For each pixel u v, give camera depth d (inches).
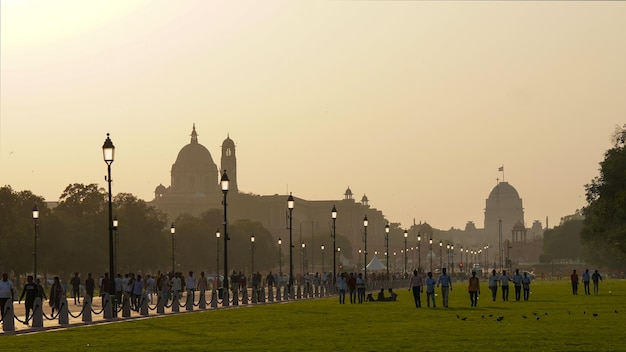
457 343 1956.2
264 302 4131.4
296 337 2143.2
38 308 2475.4
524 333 2192.4
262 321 2721.5
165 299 3668.8
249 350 1846.7
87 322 2662.4
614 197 5787.4
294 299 4584.2
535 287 6845.5
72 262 7544.3
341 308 3531.0
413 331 2287.2
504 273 4205.2
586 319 2706.7
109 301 2827.3
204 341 2053.4
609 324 2484.0
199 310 3393.2
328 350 1830.7
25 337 2170.3
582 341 1977.1
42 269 7588.6
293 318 2864.2
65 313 2578.7
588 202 6136.8
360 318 2851.9
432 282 3558.1
